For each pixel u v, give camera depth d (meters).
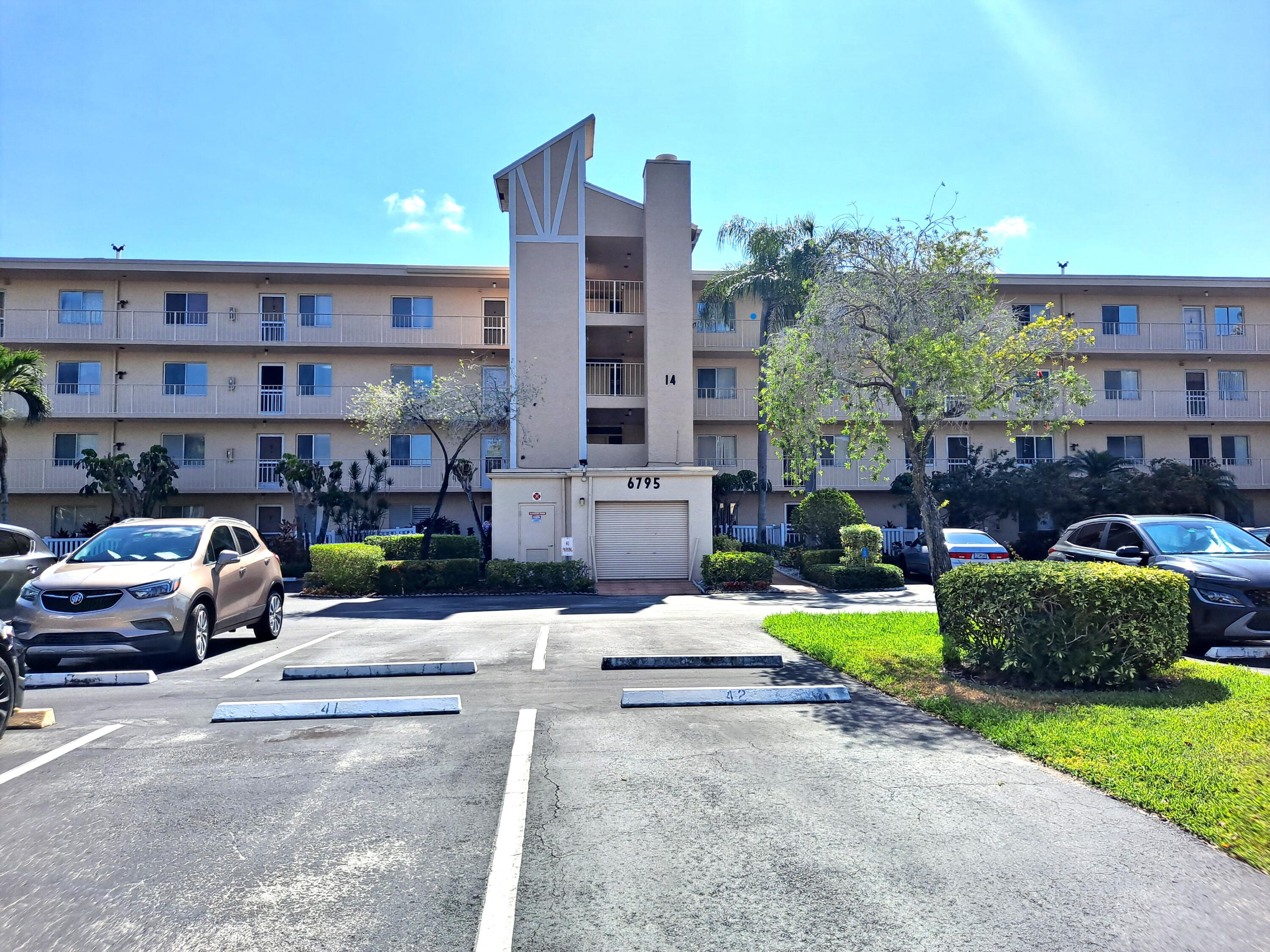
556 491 22.28
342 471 29.19
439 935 3.17
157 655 10.02
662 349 27.27
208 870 3.76
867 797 4.60
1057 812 4.36
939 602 8.34
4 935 3.18
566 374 27.19
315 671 8.34
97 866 3.80
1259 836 3.89
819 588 21.11
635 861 3.81
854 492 33.09
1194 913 3.29
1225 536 10.41
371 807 4.55
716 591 20.23
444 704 6.68
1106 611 6.96
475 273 31.34
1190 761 4.91
